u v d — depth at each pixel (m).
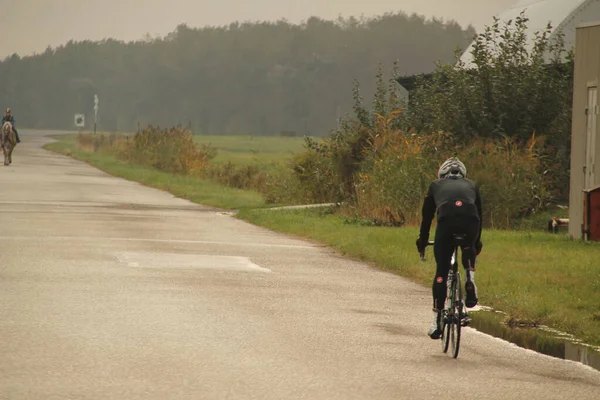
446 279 31.23
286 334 33.12
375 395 24.94
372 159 87.19
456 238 30.86
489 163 79.81
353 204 87.62
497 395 25.91
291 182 103.44
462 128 91.56
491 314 40.56
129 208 88.50
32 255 51.62
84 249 55.31
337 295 43.06
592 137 68.88
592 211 65.81
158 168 165.38
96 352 28.55
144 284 43.03
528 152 83.50
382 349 31.53
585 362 31.47
